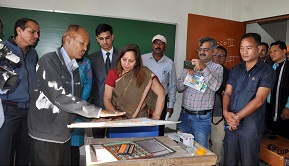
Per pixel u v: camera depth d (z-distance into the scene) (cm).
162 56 286
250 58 197
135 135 192
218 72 244
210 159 150
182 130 262
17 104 208
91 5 287
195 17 316
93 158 140
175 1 320
